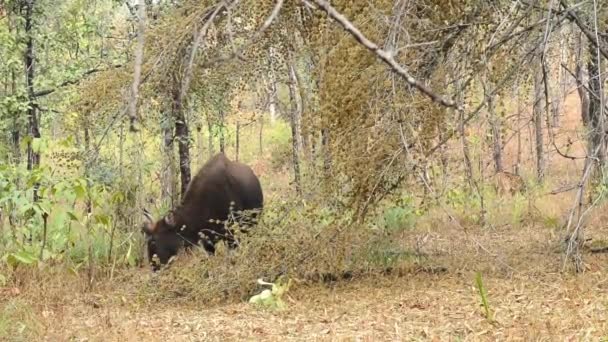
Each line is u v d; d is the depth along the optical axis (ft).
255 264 40.93
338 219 39.88
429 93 12.49
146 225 47.98
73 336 31.89
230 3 14.90
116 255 50.16
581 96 59.31
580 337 28.12
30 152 62.28
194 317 36.65
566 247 44.21
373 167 36.94
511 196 66.03
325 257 41.19
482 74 36.45
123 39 55.11
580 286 37.58
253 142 117.19
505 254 47.29
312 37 36.27
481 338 28.96
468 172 43.78
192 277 41.50
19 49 62.90
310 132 36.09
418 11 35.01
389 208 47.50
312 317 35.17
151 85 37.04
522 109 43.47
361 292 39.81
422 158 37.58
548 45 40.68
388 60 12.39
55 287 43.21
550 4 33.91
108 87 41.68
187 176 61.00
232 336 32.04
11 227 44.88
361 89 33.37
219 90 46.75
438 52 35.27
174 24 33.99
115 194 49.19
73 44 67.67
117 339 31.60
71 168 52.90
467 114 40.24
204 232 48.44
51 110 66.74
